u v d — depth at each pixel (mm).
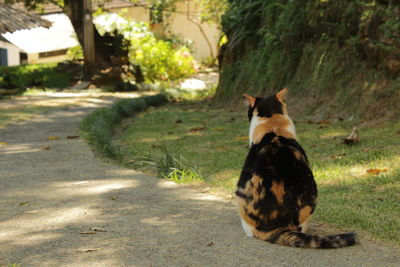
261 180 3447
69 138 8617
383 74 8242
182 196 4844
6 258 3248
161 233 3705
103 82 23688
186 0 31531
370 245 3447
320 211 4211
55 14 30484
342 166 5719
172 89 20359
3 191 5078
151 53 25891
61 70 25922
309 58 10336
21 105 13781
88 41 23953
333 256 3229
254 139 3795
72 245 3473
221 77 14102
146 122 10797
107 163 6570
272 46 11578
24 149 7570
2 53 30828
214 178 5602
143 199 4730
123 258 3209
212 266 3072
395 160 5691
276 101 3984
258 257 3201
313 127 8305
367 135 7094
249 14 12992
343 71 9211
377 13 8508
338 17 9586
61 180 5551
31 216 4211
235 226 3854
